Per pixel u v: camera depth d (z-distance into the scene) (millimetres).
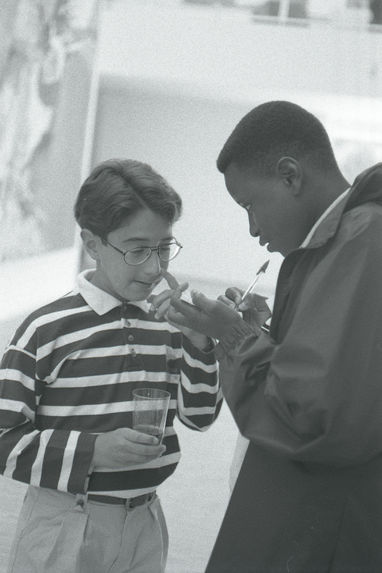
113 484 1312
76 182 8156
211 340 1328
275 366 1064
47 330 1326
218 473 3217
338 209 1109
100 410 1336
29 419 1304
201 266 10758
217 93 9898
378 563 1100
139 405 1250
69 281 8109
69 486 1261
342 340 1029
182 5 9320
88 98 8562
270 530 1138
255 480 1167
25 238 5906
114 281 1344
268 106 1190
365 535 1102
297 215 1190
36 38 5652
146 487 1360
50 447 1265
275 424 1101
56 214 7055
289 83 9242
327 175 1195
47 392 1337
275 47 9234
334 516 1111
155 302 1320
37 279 6535
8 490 2795
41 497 1325
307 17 9242
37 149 5973
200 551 2438
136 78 9625
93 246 1376
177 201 1369
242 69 9297
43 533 1305
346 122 10031
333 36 9211
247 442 1515
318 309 1055
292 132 1169
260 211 1211
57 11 6348
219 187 10719
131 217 1293
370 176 1115
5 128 4941
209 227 10742
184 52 9344
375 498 1101
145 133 10750
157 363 1409
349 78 9344
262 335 1147
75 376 1331
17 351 1310
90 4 8086
